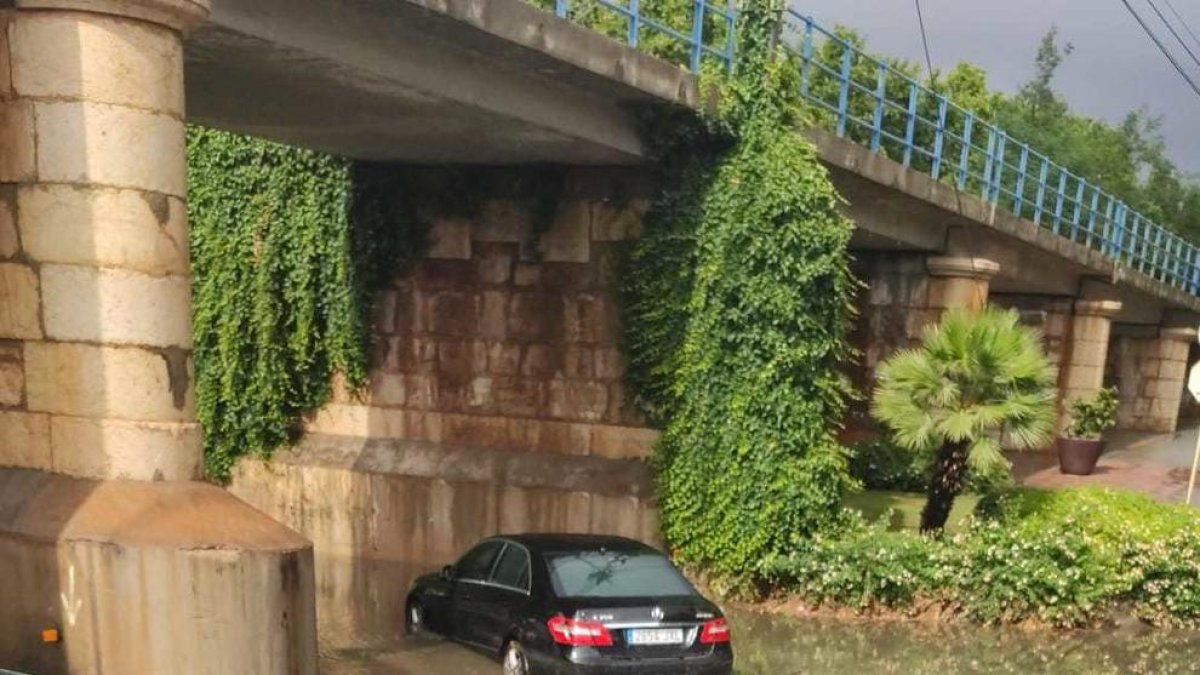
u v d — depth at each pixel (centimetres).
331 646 977
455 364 1416
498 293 1387
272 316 1481
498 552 922
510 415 1382
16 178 598
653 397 1287
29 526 582
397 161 1391
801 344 1201
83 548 564
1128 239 2589
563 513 1301
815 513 1191
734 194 1199
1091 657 1042
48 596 576
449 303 1417
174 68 620
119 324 594
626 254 1300
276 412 1488
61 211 590
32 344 606
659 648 789
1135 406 3212
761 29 1207
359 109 1059
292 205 1477
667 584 850
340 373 1480
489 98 1021
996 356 1207
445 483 1367
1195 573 1193
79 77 583
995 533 1179
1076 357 2483
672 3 1545
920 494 1582
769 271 1191
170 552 555
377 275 1448
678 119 1192
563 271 1346
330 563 1389
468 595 920
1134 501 1413
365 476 1417
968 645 1062
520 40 947
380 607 1147
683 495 1222
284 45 826
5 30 591
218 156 1502
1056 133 4278
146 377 602
